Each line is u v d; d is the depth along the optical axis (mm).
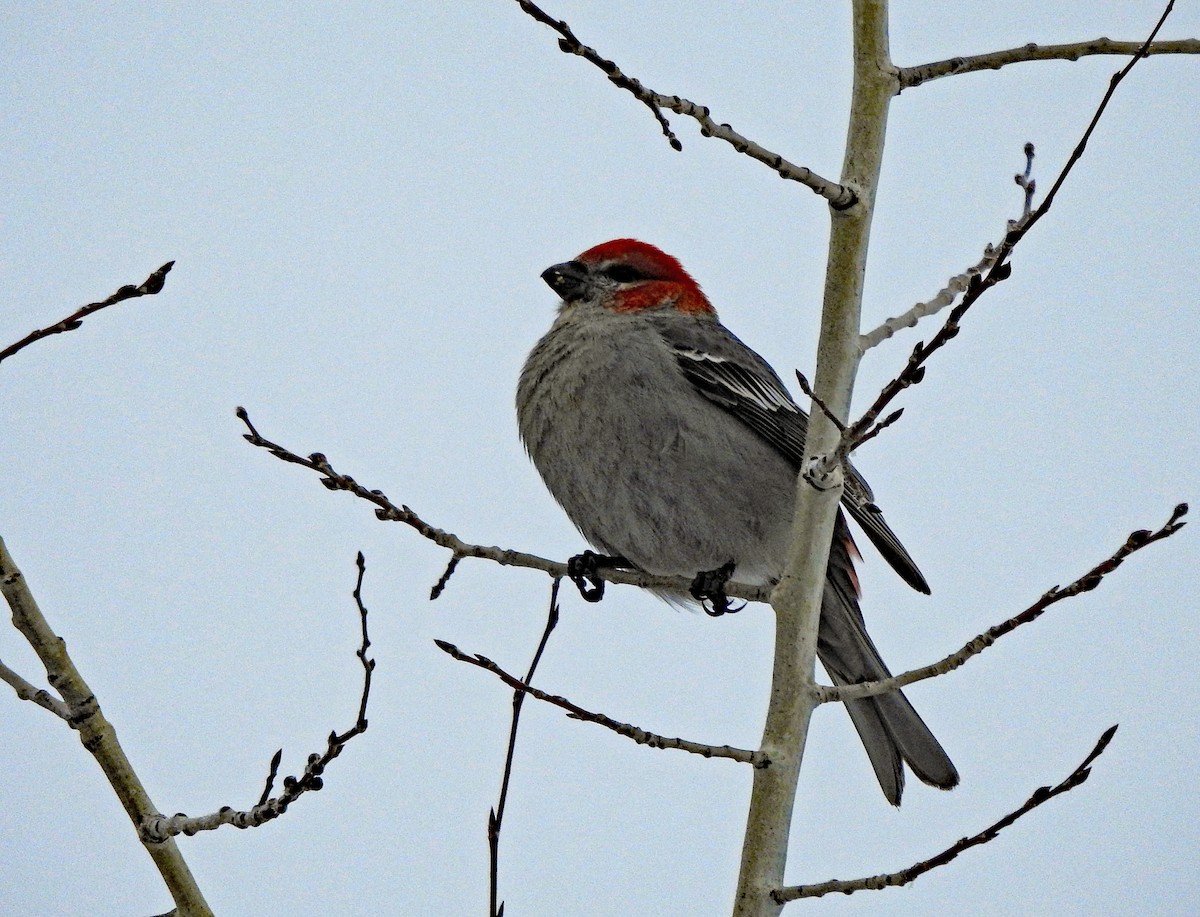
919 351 6949
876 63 8039
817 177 7820
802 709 7613
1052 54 8055
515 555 9109
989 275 6699
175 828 6766
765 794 7441
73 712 6766
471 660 7402
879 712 10391
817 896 7125
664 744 7352
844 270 8047
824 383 8102
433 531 8977
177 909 6762
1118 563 6688
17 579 6691
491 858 7023
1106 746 6523
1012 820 6656
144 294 6434
